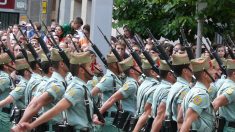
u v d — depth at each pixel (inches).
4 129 753.6
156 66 676.1
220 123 631.8
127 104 715.4
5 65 784.9
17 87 726.5
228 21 903.7
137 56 713.0
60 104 554.3
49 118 550.6
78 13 1659.7
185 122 550.6
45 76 636.1
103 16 858.8
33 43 856.9
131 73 715.4
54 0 1592.0
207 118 561.6
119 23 1069.8
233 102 623.8
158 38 1049.5
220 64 687.7
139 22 1052.5
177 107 599.5
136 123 685.9
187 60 599.2
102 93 741.9
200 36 836.6
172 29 976.9
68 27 1039.6
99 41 856.9
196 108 550.3
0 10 1359.5
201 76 562.6
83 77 567.5
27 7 1387.8
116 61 742.5
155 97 640.4
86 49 805.9
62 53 583.8
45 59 634.8
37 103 570.6
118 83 741.3
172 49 876.6
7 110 751.7
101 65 848.9
